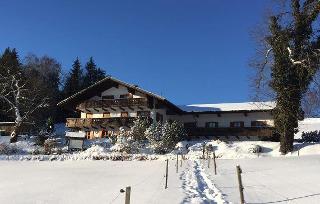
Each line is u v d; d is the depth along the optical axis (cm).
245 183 2019
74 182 2336
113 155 3984
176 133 4403
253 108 5153
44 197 1856
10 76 5756
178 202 1526
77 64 9144
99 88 5441
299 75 3750
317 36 3819
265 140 4884
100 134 5294
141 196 1720
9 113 6331
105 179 2430
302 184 1892
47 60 9888
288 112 3806
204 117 5384
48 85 8306
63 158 4012
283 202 1498
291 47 3816
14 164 3566
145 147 4269
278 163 2900
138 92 5272
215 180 2159
